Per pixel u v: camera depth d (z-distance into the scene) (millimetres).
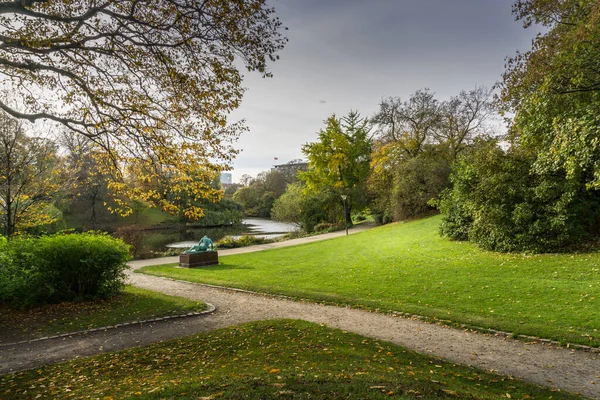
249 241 30109
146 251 27531
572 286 9797
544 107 11984
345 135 40938
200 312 10016
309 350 6109
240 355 6004
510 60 14445
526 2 13453
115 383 4957
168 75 8938
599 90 11188
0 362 6504
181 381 4488
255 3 8047
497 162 15992
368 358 5773
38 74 9688
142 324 9055
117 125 9312
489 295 10000
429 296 10484
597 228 13961
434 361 5957
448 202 19844
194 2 8125
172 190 10203
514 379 5277
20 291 10359
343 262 17594
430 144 34031
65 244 11039
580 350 6594
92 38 8266
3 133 15828
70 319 9352
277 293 12109
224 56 8727
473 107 32719
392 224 32031
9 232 15805
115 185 10609
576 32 10898
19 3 6734
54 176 18453
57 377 5441
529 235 14234
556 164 11531
